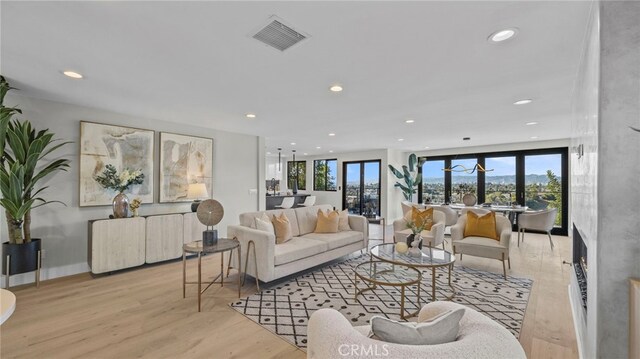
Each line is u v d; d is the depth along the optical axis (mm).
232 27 1802
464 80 2697
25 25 1771
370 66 2387
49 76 2654
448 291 3219
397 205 8711
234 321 2518
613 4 1328
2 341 2188
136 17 1687
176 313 2652
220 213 3137
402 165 8781
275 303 2877
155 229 4086
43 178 3467
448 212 6195
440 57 2213
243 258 3432
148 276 3650
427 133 5656
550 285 3418
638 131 1284
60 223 3590
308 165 10781
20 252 3102
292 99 3342
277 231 3852
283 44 2018
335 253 4086
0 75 2633
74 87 2961
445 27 1787
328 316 1286
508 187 7258
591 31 1620
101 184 3881
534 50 2084
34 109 3381
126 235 3797
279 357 2031
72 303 2846
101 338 2240
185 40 1967
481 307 2822
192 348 2125
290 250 3459
